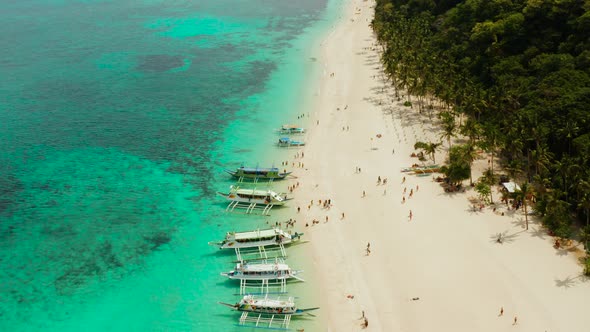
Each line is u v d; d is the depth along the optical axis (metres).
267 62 193.12
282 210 102.06
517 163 96.81
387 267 84.12
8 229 99.81
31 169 121.25
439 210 96.31
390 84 162.00
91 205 107.19
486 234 88.88
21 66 192.50
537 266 81.00
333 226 95.31
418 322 73.50
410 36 170.75
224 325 76.44
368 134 129.38
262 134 136.00
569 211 90.56
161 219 101.94
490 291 77.31
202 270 87.75
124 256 92.00
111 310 80.12
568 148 99.69
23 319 78.81
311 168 116.12
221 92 165.62
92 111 152.75
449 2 189.62
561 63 118.81
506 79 125.12
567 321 71.19
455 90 128.62
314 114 145.12
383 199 101.38
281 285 82.25
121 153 128.25
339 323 74.81
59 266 89.94
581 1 130.50
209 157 125.31
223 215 102.25
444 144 120.19
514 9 146.75
